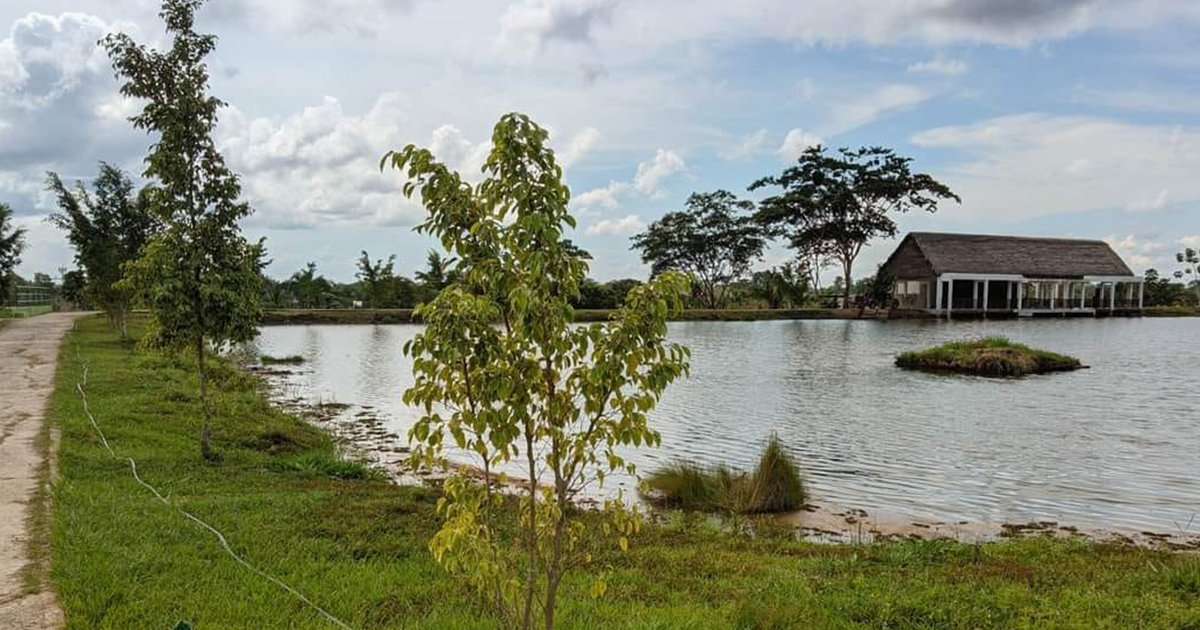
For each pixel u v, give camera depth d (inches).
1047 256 2497.5
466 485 136.9
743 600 205.9
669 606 203.8
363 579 211.8
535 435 134.5
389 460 480.1
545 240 124.1
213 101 358.6
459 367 125.2
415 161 130.0
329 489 335.9
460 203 129.3
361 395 794.2
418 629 178.1
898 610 199.9
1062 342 1408.7
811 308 2571.4
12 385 578.2
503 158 124.9
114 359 781.3
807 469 459.5
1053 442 538.6
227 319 371.2
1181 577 221.9
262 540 240.1
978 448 519.2
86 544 216.7
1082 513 364.2
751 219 2664.9
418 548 244.7
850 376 941.2
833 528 341.7
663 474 412.8
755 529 331.3
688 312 2331.4
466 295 120.8
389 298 2335.1
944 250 2372.0
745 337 1595.7
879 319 2267.5
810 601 208.5
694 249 2753.4
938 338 1526.8
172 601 183.8
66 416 442.0
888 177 2397.9
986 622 190.9
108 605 179.0
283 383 885.8
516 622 146.3
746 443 543.8
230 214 366.3
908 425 611.8
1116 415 653.3
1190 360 1103.0
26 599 178.7
